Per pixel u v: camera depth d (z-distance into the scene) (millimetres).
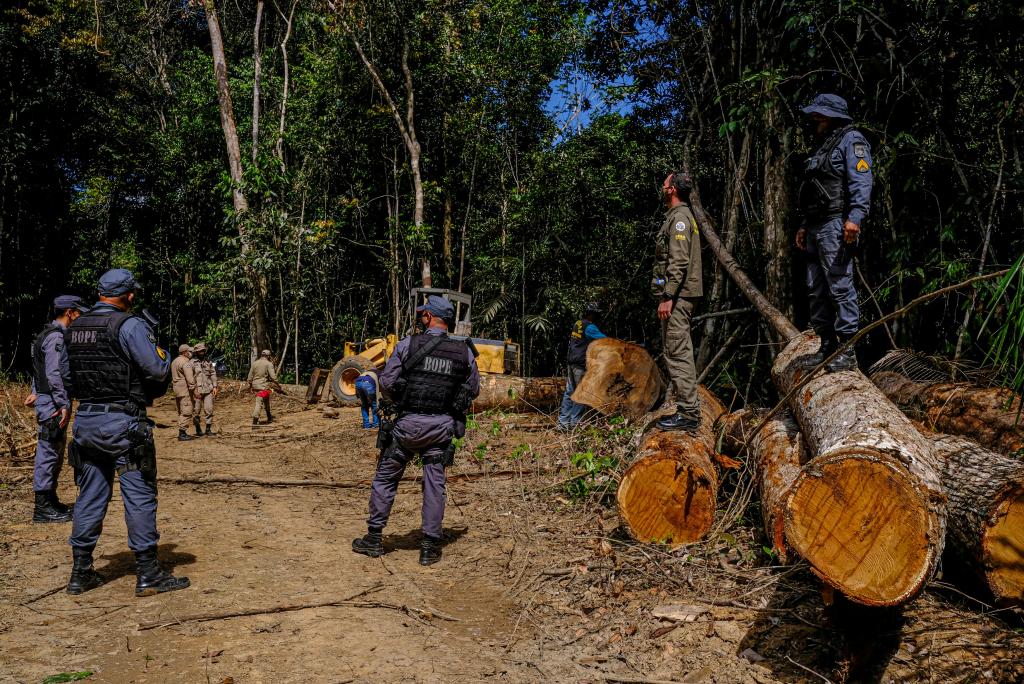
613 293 13180
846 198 4633
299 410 15844
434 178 25000
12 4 20438
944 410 4754
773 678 2936
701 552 4234
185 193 30938
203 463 8648
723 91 8117
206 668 3133
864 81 7406
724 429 5395
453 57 22031
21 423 9398
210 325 27719
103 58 23516
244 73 27422
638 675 3074
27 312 23141
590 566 4301
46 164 22594
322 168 25156
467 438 8242
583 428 7445
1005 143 6434
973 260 6375
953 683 2727
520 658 3307
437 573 4574
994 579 3061
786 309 8211
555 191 20422
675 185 4918
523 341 19672
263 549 5020
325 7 23266
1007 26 6258
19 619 3658
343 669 3152
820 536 2750
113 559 4691
